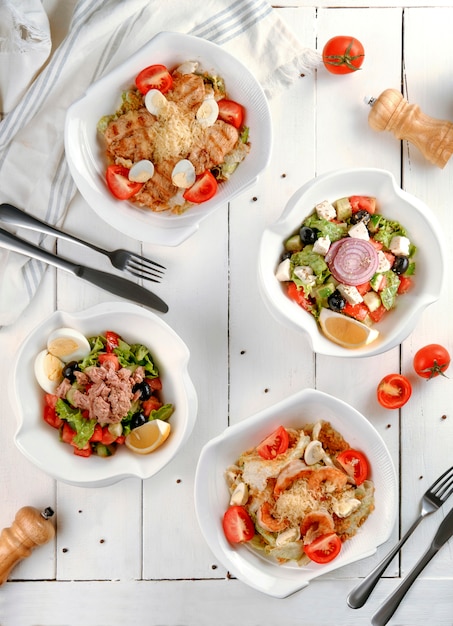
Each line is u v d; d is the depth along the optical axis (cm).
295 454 118
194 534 126
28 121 121
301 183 126
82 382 119
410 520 126
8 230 124
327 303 118
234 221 126
